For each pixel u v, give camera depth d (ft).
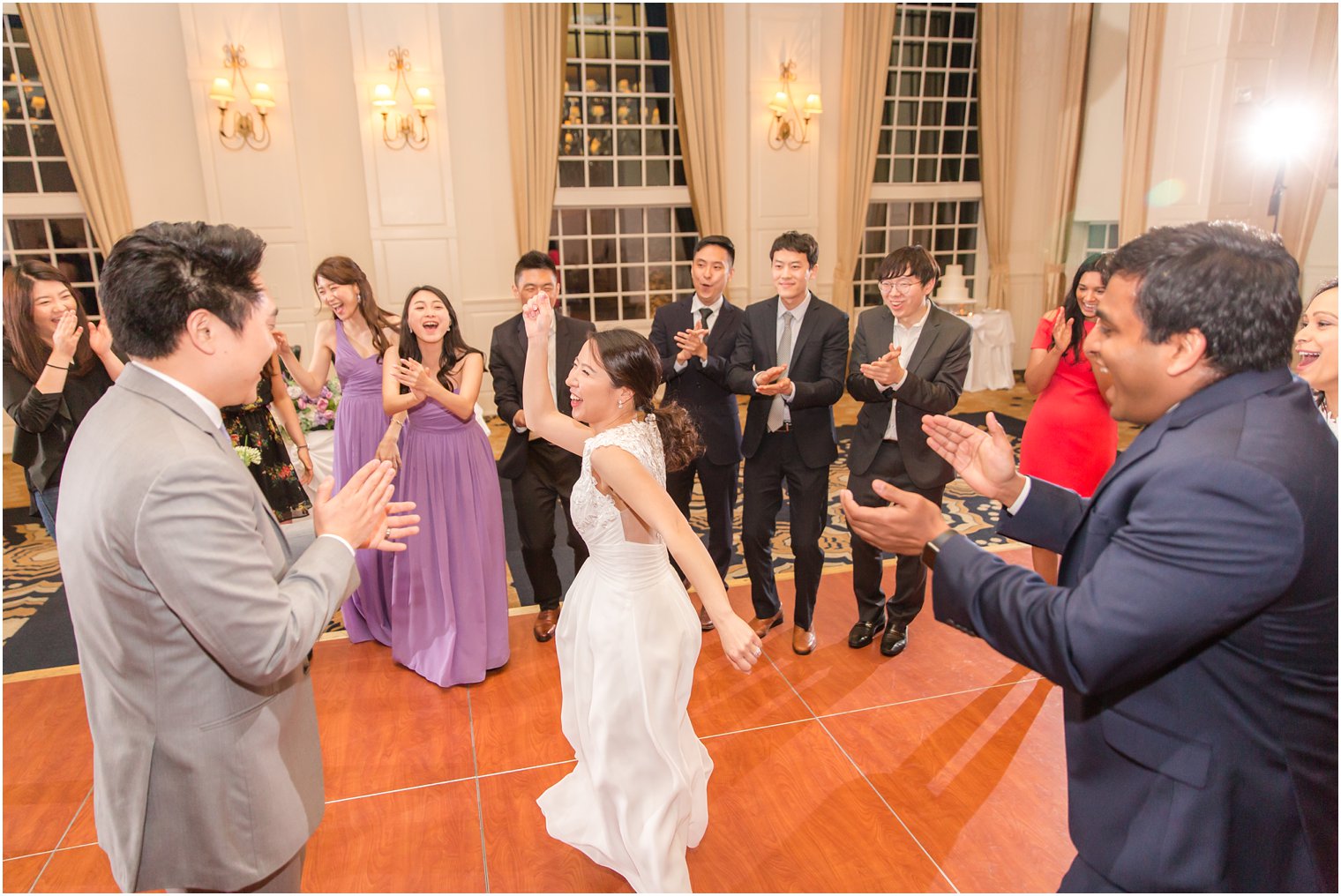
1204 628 2.96
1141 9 23.53
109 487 3.48
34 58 19.89
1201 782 3.21
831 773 7.56
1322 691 3.16
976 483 4.49
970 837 6.71
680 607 6.18
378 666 9.68
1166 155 23.73
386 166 21.98
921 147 27.55
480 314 23.84
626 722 5.73
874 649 9.87
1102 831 3.51
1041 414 9.45
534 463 9.97
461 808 7.18
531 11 22.21
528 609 11.22
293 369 12.42
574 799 6.54
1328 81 20.26
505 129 23.00
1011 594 3.37
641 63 24.16
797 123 24.97
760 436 9.48
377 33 21.25
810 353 9.36
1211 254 3.19
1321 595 3.07
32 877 6.44
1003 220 27.91
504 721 8.49
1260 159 21.68
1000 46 26.50
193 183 21.31
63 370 8.62
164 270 3.61
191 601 3.44
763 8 24.00
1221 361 3.20
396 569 9.37
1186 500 3.01
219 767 3.80
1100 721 3.49
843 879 6.29
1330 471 3.08
